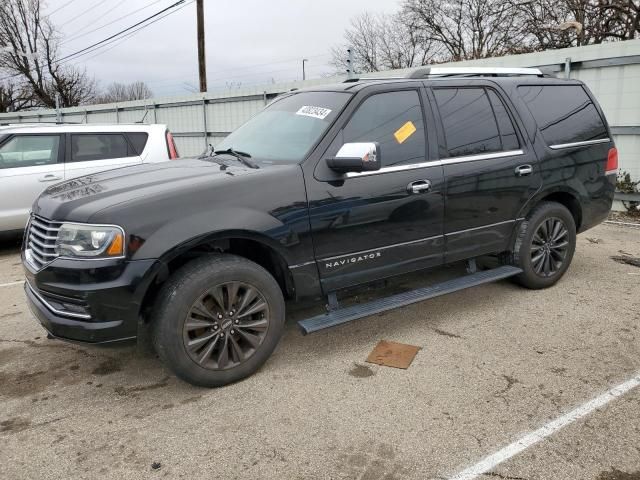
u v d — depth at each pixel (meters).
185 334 3.01
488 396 3.05
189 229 2.94
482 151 4.11
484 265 5.21
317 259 3.39
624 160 8.02
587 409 2.89
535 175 4.39
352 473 2.44
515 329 3.98
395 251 3.72
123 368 3.56
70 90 44.59
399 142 3.71
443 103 3.99
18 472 2.50
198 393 3.19
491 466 2.46
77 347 3.92
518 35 22.50
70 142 7.14
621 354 3.53
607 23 17.88
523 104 4.46
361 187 3.49
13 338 4.11
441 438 2.67
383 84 3.76
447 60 30.33
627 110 7.82
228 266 3.09
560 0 19.69
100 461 2.57
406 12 31.69
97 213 2.88
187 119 16.28
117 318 2.87
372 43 36.56
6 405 3.11
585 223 4.94
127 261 2.83
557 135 4.61
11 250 7.38
